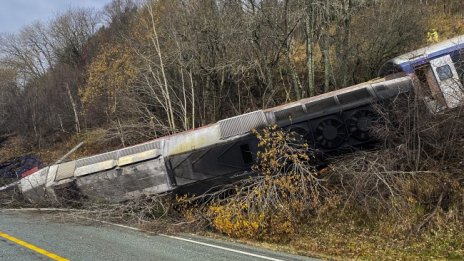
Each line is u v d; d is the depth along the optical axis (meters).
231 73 16.94
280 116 11.46
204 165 11.46
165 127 17.50
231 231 9.93
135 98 19.41
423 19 18.73
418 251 8.23
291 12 15.45
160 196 11.52
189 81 18.80
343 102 11.36
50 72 34.56
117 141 20.89
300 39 17.22
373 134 10.71
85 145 22.77
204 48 17.64
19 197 13.84
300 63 17.91
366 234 9.20
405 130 9.84
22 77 38.47
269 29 15.81
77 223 11.12
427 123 9.57
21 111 29.73
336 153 11.15
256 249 8.75
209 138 11.60
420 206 9.17
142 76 19.11
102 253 8.07
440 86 11.05
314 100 11.62
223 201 11.08
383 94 11.19
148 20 21.17
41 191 12.93
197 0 17.80
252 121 11.48
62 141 26.70
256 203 10.10
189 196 11.52
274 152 10.51
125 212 11.64
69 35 38.59
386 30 16.78
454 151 9.51
